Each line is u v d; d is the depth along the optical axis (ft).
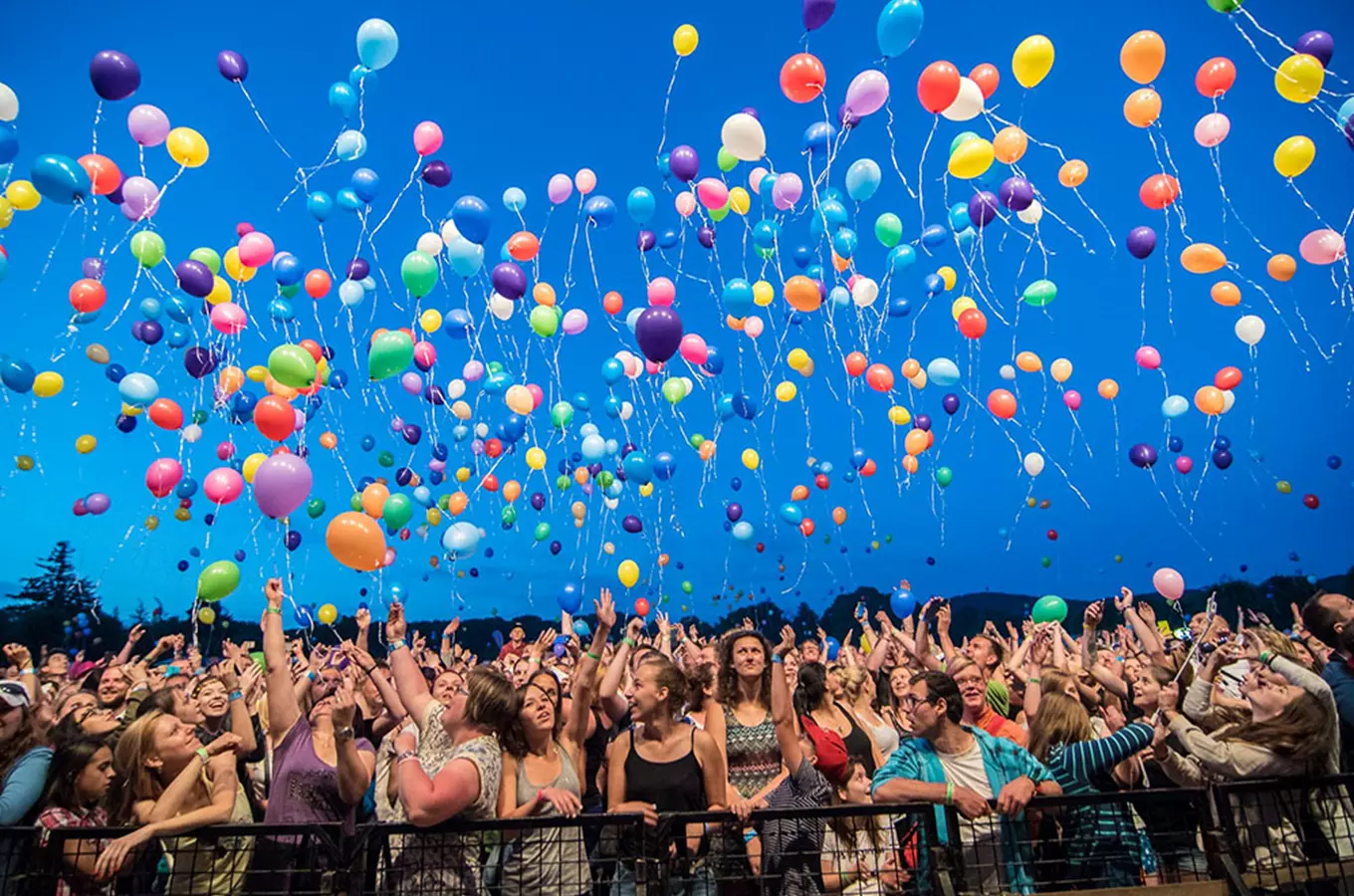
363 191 25.18
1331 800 12.38
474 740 11.44
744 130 22.80
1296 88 19.27
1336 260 22.66
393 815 14.67
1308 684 12.98
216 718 16.07
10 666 17.06
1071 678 18.39
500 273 24.14
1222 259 23.04
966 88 21.29
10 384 24.43
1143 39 20.33
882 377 29.43
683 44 24.94
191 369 24.98
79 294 22.76
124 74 19.42
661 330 20.56
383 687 15.75
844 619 52.47
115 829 10.88
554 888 11.36
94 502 28.96
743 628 15.93
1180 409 30.37
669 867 10.85
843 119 22.48
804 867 12.22
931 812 11.18
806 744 14.92
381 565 14.88
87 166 20.67
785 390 33.06
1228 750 12.63
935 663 21.70
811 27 21.26
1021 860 11.71
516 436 30.07
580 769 14.70
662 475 29.37
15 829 10.80
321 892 10.52
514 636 30.09
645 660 13.75
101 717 17.08
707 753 13.33
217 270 25.46
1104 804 12.37
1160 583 21.61
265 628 14.58
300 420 25.11
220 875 11.87
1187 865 12.15
